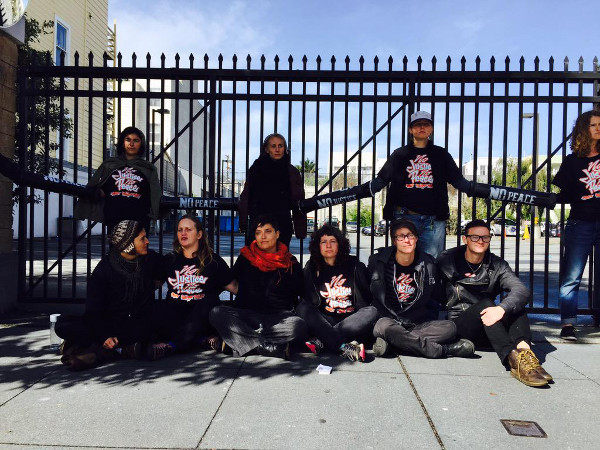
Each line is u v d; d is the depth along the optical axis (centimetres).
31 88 482
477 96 452
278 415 246
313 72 459
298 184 447
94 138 1548
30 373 312
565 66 447
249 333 350
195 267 370
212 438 220
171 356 355
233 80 469
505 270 362
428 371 321
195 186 3453
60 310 490
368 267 384
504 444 217
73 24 1617
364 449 211
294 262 383
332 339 351
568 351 373
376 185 433
